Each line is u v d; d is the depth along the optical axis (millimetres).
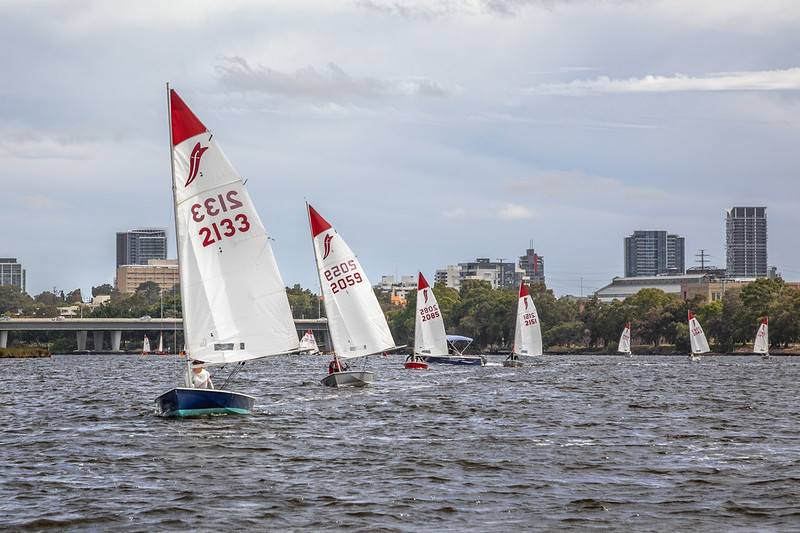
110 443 136625
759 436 148750
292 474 111562
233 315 158250
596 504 95875
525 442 140125
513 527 86938
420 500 97375
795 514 91812
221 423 159750
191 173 155750
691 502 97000
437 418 175625
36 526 86375
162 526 86562
